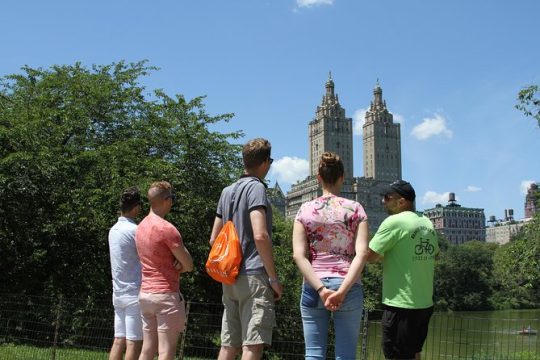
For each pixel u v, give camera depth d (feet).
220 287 74.18
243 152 16.03
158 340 17.74
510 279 70.03
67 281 62.90
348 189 629.51
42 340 33.86
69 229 61.72
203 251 70.49
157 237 17.49
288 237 104.88
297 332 29.55
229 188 15.89
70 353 32.07
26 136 59.11
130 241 19.85
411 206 17.87
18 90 77.00
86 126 71.67
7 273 60.59
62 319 33.37
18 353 31.55
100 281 62.54
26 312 34.04
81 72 80.74
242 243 15.12
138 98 80.89
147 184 61.46
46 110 66.49
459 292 364.58
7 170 56.39
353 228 14.48
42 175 58.85
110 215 62.34
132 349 19.34
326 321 14.39
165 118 76.23
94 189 62.59
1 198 56.39
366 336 22.85
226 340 15.56
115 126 78.13
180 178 71.56
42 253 59.77
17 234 58.95
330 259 14.28
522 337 26.35
